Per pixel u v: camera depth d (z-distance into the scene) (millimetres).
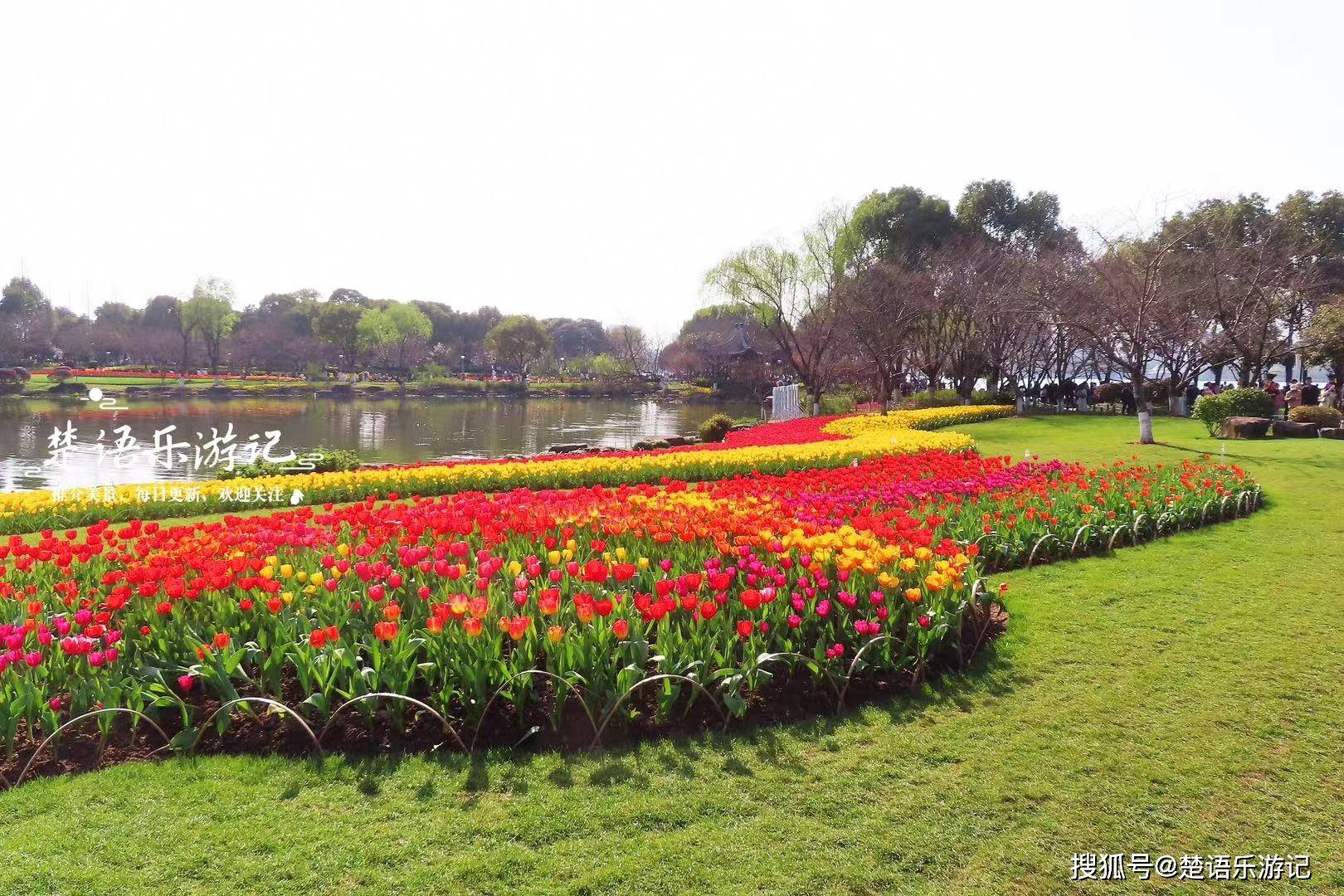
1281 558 8289
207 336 76750
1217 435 19625
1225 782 4152
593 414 53250
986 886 3402
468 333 107562
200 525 7551
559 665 4582
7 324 74500
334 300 107562
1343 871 3504
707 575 5656
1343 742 4535
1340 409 22328
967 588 5969
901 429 21734
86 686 4418
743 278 36250
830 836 3709
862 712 4949
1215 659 5676
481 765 4266
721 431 26547
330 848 3580
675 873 3449
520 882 3379
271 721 4684
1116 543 9062
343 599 5332
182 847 3580
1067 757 4402
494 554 6527
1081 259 28219
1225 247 25562
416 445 32812
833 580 5801
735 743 4543
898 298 32750
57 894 3264
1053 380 40469
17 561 6270
